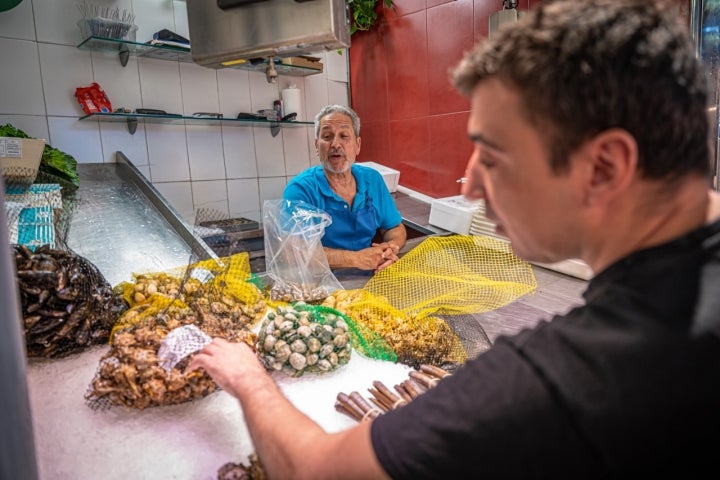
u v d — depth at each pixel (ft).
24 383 1.03
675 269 1.14
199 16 3.82
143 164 8.51
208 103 9.11
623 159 1.11
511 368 1.15
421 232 8.29
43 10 7.29
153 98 8.46
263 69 9.33
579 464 1.06
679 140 1.10
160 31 7.72
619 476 1.06
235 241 3.52
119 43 7.42
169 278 3.11
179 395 2.08
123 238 4.70
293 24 3.56
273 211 4.06
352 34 10.84
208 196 9.34
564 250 1.35
